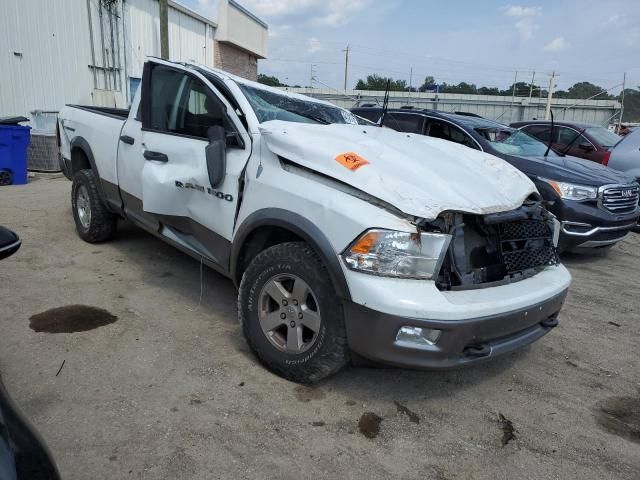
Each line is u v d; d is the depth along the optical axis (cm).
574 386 344
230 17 2047
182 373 318
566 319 459
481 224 302
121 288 443
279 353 310
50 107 1216
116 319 384
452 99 4069
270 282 311
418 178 299
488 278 304
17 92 1129
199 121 383
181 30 1748
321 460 253
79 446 248
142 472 235
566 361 379
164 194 387
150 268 494
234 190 338
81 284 445
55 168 1038
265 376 321
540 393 333
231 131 356
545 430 293
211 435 263
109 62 1388
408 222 267
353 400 306
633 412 318
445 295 270
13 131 852
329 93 3784
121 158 460
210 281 472
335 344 284
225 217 346
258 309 318
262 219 312
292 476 241
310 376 300
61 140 586
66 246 540
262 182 320
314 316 292
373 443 269
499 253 310
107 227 541
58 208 702
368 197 279
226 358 339
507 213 308
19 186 859
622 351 402
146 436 259
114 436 257
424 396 318
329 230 279
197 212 369
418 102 4084
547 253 345
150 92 427
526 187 350
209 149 339
